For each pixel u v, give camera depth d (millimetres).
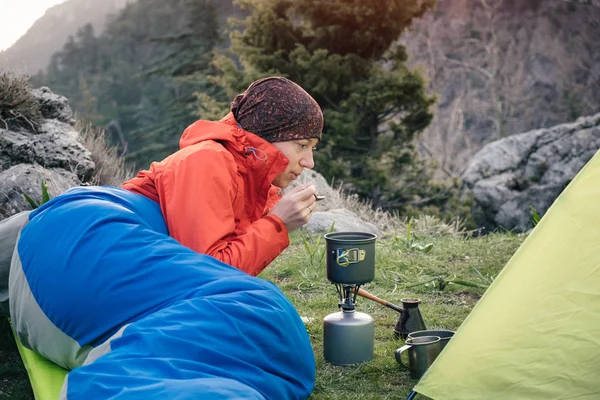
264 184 2336
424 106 13414
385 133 14609
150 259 2002
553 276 1982
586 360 1798
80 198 2270
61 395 1689
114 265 1993
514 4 25547
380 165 13328
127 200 2250
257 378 1816
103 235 2053
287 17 13797
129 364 1699
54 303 2037
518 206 13156
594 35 24172
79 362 2076
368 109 13430
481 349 1980
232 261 2127
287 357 1967
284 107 2297
